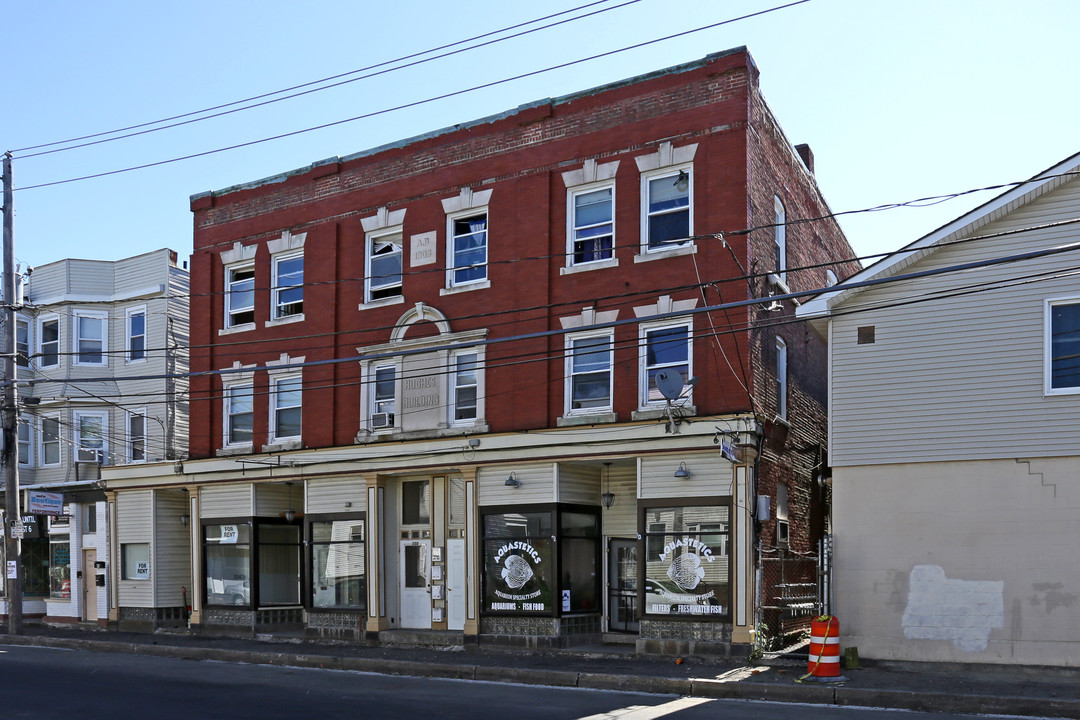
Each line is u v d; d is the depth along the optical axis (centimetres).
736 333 1992
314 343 2597
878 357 1844
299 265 2694
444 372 2350
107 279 3416
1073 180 1722
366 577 2420
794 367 2347
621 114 2184
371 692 1647
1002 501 1719
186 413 3306
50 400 3353
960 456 1755
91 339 3388
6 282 2711
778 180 2286
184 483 2792
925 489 1780
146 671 1966
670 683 1672
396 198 2500
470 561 2245
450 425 2342
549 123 2280
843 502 1844
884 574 1794
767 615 1988
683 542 1997
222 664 2136
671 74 2131
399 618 2445
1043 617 1666
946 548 1752
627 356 2109
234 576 2698
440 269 2397
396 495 2481
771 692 1593
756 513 1952
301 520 2770
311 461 2530
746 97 2045
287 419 2658
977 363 1762
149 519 2880
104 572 3003
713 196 2055
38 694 1623
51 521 3209
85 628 2991
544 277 2234
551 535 2136
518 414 2233
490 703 1520
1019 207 1752
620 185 2166
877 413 1831
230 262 2814
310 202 2664
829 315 1877
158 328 3297
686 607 1980
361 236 2555
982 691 1515
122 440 3316
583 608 2191
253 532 2659
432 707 1475
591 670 1811
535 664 1912
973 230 1786
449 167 2419
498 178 2338
